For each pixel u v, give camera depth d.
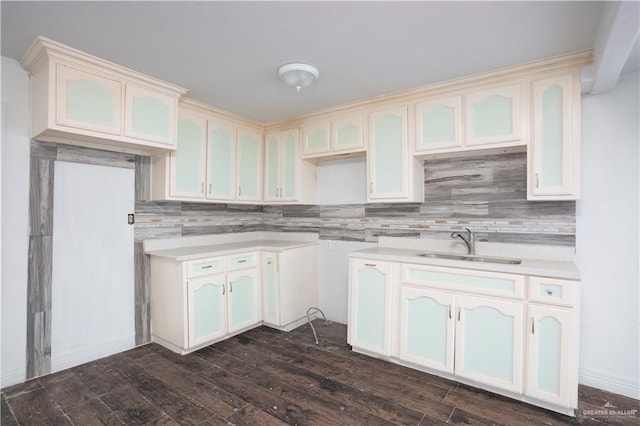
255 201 3.66
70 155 2.51
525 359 2.03
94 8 1.62
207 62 2.21
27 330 2.32
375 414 1.95
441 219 2.89
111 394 2.16
